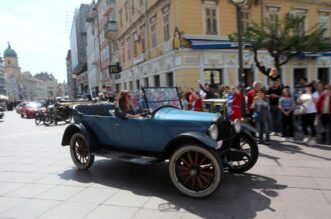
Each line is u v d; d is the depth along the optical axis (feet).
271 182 18.56
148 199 16.80
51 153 30.30
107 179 20.59
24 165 25.63
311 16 73.36
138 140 19.99
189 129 17.71
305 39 39.86
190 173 16.97
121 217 14.69
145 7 76.54
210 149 16.10
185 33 59.62
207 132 17.17
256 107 28.71
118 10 107.14
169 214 14.80
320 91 29.68
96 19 159.53
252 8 65.77
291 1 70.59
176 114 18.74
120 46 107.96
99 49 151.74
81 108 23.81
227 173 20.66
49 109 66.59
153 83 75.66
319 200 15.70
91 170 22.98
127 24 95.55
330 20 76.18
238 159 19.03
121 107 20.79
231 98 30.99
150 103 20.71
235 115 27.27
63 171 23.11
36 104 101.04
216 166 15.97
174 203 16.11
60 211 15.71
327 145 27.66
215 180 16.06
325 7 75.25
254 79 64.64
